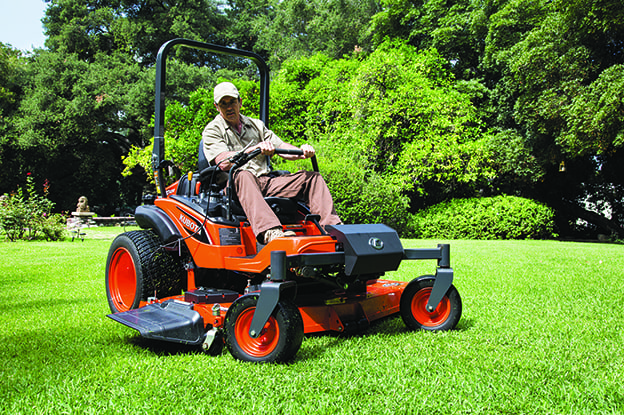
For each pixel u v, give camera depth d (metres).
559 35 12.06
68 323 3.28
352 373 2.13
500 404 1.79
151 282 3.20
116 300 3.59
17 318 3.47
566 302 3.73
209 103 16.19
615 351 2.45
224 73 27.12
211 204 3.05
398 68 14.82
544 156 13.84
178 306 2.74
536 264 6.29
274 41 28.31
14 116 24.14
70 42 27.44
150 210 3.39
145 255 3.22
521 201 13.77
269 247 2.57
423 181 14.54
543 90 12.41
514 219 13.38
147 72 25.84
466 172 14.14
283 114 17.20
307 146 3.13
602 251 8.43
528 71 12.47
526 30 14.24
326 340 2.70
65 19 27.59
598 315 3.29
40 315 3.54
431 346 2.54
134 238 3.32
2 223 12.13
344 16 23.81
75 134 24.05
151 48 29.52
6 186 25.12
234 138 3.37
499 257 7.21
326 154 13.44
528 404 1.78
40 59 25.41
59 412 1.79
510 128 15.68
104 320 3.37
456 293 2.86
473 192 15.38
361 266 2.47
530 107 12.63
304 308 2.69
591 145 11.45
